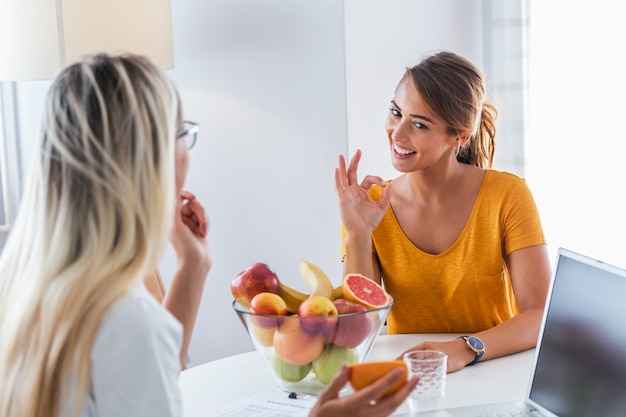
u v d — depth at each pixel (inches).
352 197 78.2
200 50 109.7
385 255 81.0
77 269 40.3
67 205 41.3
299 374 57.3
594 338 51.8
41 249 41.4
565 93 134.4
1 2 92.4
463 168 80.3
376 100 110.9
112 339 39.3
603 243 137.9
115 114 41.8
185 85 110.8
